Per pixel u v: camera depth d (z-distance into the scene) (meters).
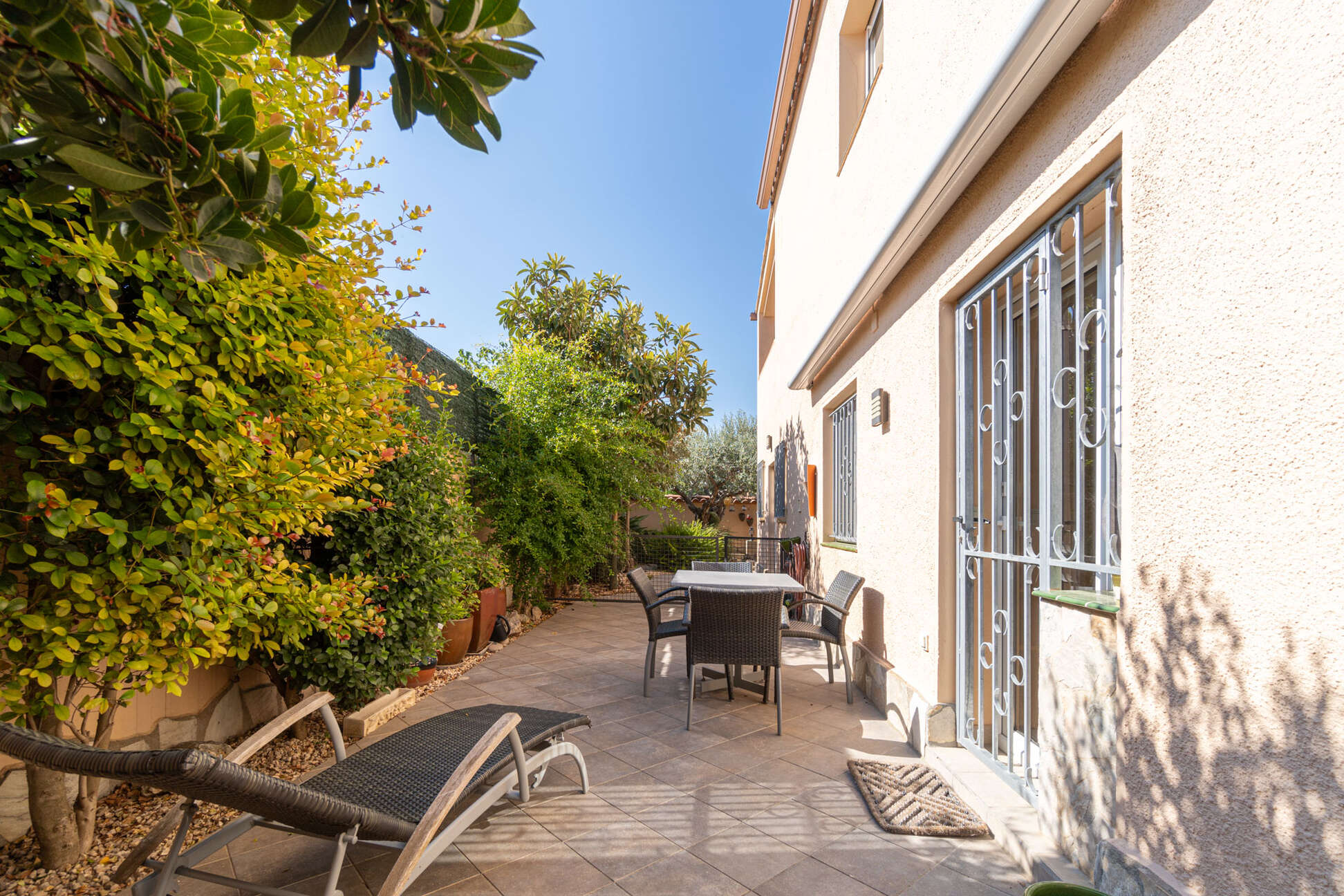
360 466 3.09
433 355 6.46
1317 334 1.46
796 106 9.03
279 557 2.83
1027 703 2.97
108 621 2.14
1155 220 1.99
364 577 3.62
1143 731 1.98
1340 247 1.42
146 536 2.18
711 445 22.59
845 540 7.07
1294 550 1.50
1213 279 1.76
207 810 2.99
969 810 3.07
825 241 6.80
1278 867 1.51
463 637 5.95
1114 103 2.22
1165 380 1.94
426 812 2.31
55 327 1.98
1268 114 1.60
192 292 2.34
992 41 2.88
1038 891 1.74
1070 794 2.41
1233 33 1.71
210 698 3.73
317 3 1.20
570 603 10.52
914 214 3.73
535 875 2.54
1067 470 3.41
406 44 1.20
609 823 2.97
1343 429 1.40
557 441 8.20
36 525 2.02
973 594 3.64
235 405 2.46
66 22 1.06
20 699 2.07
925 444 4.06
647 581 5.47
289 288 2.70
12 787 2.60
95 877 2.43
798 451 9.90
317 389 2.92
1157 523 1.95
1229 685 1.67
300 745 3.89
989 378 3.77
